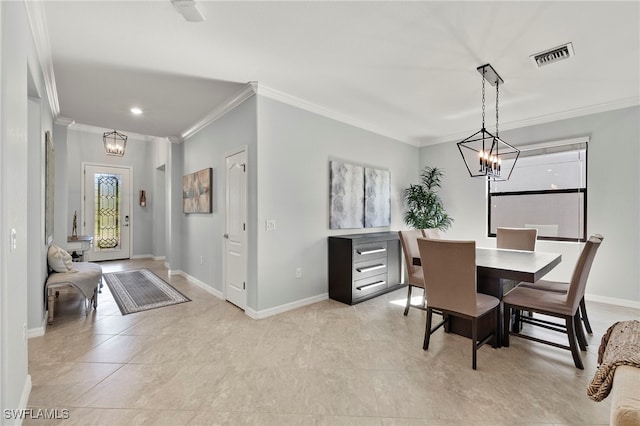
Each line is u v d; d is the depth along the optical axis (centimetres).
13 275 149
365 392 187
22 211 167
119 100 345
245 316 320
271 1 184
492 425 159
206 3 185
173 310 340
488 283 261
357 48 238
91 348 244
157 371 210
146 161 728
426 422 161
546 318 317
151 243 733
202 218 443
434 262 233
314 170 369
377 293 398
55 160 409
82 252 501
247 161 325
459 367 218
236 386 192
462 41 227
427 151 538
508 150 438
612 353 125
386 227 476
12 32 149
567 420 162
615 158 353
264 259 317
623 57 249
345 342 258
